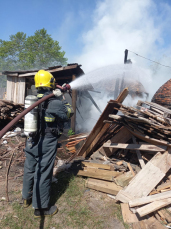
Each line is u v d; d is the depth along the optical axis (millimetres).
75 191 2795
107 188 2734
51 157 2293
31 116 2086
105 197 2684
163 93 6680
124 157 3514
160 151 2793
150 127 2846
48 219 2223
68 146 5266
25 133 2104
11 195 2650
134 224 2141
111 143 3453
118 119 3338
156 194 2426
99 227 2119
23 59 36969
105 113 3473
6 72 8484
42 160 2248
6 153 4328
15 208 2365
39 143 2250
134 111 2949
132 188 2561
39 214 2242
